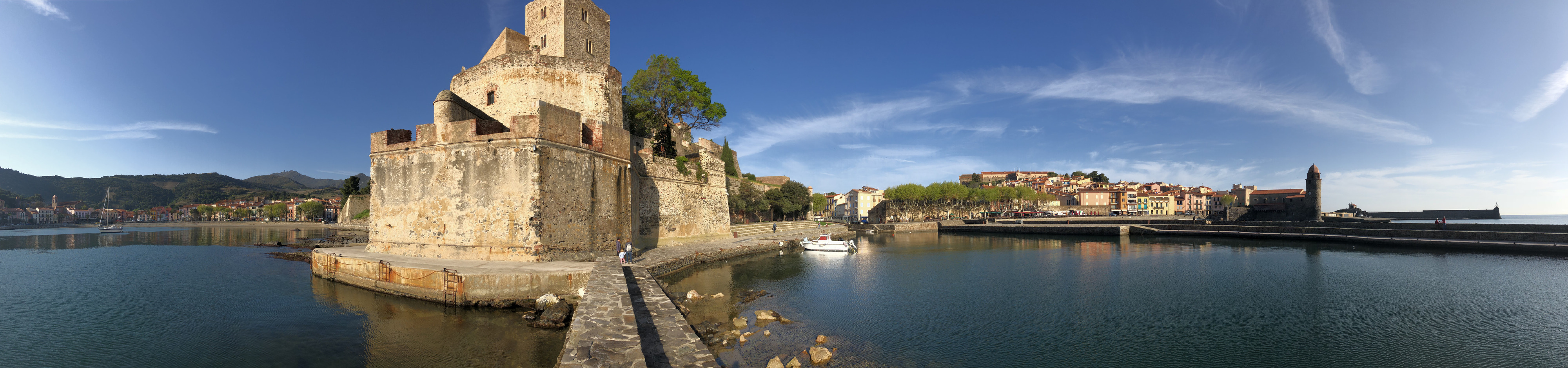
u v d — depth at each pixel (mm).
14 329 17531
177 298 22172
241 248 51469
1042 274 32969
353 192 96688
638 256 31734
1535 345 16516
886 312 21281
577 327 11930
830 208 175000
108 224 144000
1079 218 94938
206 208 190750
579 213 25703
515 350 14461
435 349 14727
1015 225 82188
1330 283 28406
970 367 14664
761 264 37469
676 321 14719
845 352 15680
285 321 18047
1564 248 38250
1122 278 31172
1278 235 58188
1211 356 15812
